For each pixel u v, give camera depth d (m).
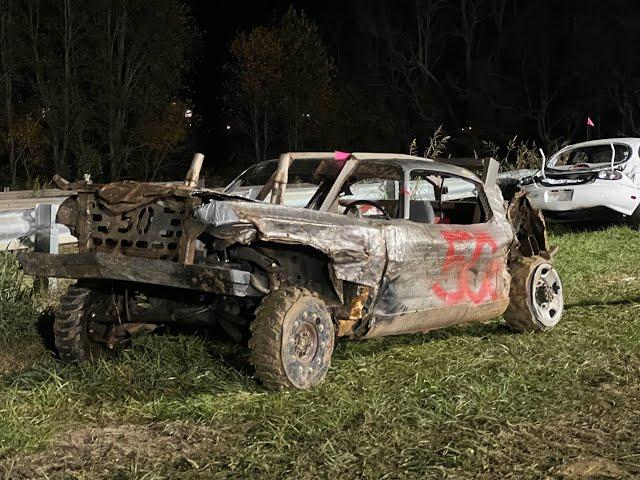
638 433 5.80
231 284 6.04
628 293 10.30
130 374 6.63
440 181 8.89
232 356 7.26
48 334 7.90
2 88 35.69
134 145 39.03
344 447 5.41
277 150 45.50
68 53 36.44
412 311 7.19
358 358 7.23
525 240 8.95
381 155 7.55
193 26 41.78
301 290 6.47
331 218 6.62
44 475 4.96
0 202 11.81
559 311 8.73
